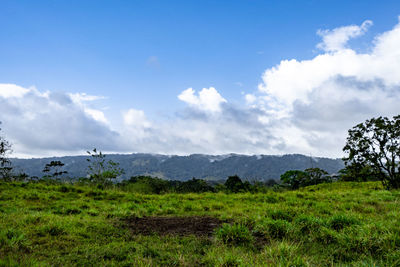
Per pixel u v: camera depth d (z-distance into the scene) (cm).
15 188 1167
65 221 613
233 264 388
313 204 989
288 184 4547
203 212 880
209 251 456
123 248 470
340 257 422
